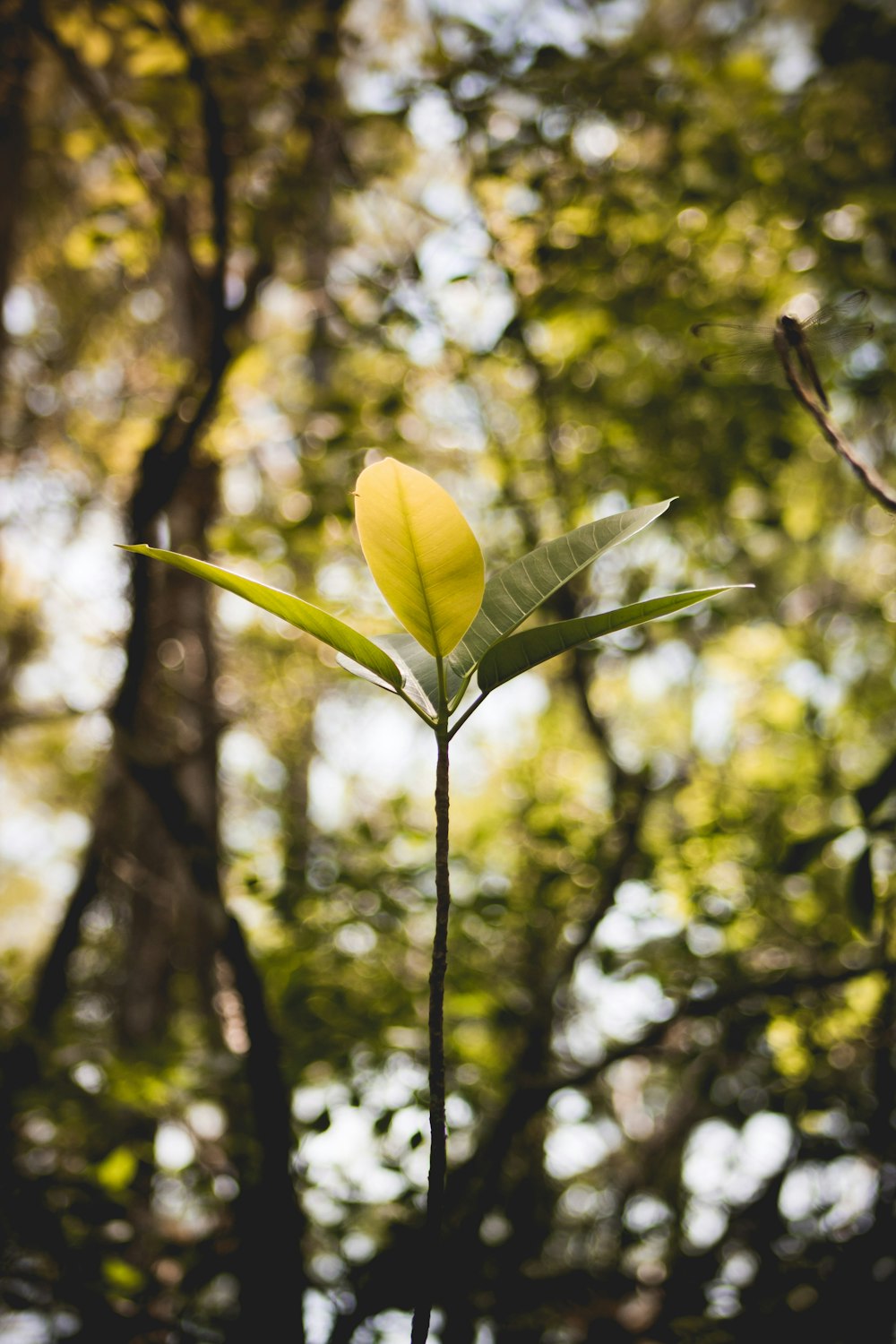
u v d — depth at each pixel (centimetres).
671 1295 346
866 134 473
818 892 390
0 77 487
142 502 353
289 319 580
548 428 475
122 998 593
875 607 539
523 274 451
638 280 446
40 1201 297
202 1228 403
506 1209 381
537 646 110
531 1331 338
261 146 445
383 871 388
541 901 404
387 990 375
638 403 470
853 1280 324
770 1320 323
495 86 426
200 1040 450
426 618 109
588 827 445
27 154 549
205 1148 377
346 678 636
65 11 421
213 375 356
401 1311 311
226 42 429
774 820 408
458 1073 373
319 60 425
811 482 576
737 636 544
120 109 445
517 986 427
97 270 661
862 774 464
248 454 525
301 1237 320
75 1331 315
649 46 455
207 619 533
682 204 434
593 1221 450
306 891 373
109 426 587
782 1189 370
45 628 679
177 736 486
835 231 468
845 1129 364
